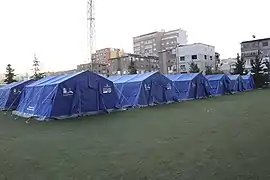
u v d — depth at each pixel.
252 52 54.72
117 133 8.34
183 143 6.77
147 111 14.27
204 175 4.48
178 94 21.94
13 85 19.75
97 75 14.30
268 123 9.22
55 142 7.35
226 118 10.77
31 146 6.96
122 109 15.39
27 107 14.21
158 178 4.43
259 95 24.02
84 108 13.43
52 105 12.37
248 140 6.85
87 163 5.35
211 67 57.50
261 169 4.66
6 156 6.04
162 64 70.88
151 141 7.08
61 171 4.91
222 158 5.39
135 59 72.62
